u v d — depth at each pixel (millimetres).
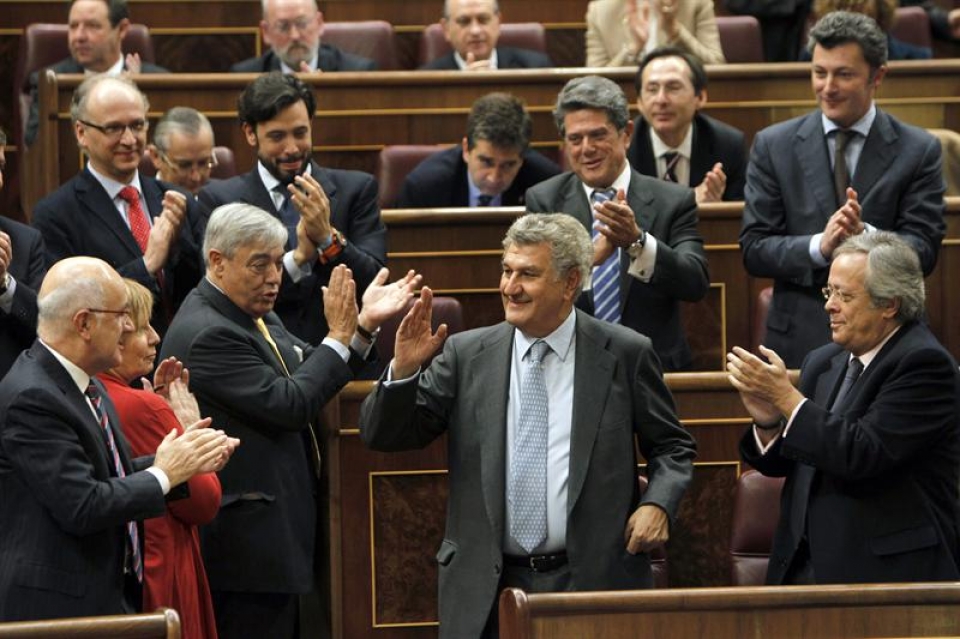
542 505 13000
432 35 26266
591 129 16391
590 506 12945
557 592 12039
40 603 11844
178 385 13750
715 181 19672
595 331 13375
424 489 15219
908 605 11211
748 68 23344
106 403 12688
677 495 13023
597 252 15812
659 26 24266
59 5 26672
